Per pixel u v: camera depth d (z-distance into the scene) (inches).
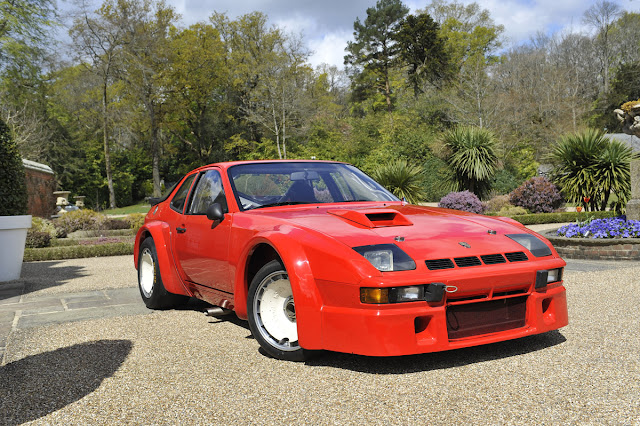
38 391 106.4
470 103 1585.9
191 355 127.7
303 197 149.0
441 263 105.8
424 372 109.1
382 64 2202.3
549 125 1622.8
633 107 369.1
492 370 109.1
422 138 1387.8
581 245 309.1
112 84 1760.6
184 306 191.6
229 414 91.7
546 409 88.7
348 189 157.9
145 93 1722.4
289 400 96.9
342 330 104.6
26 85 1336.1
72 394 104.2
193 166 2182.6
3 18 1157.7
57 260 410.9
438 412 88.9
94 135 2055.9
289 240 114.8
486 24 2265.0
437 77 2076.8
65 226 642.2
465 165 754.8
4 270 271.4
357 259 104.0
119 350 134.3
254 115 1806.1
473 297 108.3
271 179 152.7
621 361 112.6
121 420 91.0
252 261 131.4
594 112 2092.8
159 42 1670.8
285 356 119.6
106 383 109.8
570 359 114.9
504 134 1455.5
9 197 318.3
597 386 98.4
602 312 160.1
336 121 2084.2
